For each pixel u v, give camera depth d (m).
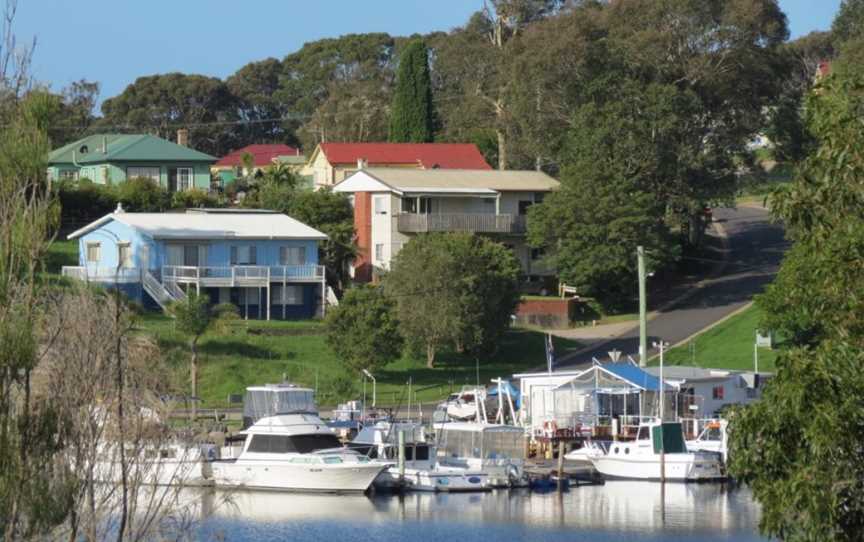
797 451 36.12
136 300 130.25
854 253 36.94
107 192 166.75
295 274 143.62
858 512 35.41
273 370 117.06
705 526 81.75
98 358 41.25
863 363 35.50
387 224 160.25
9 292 35.53
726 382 110.62
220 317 127.56
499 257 130.25
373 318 118.12
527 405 109.06
